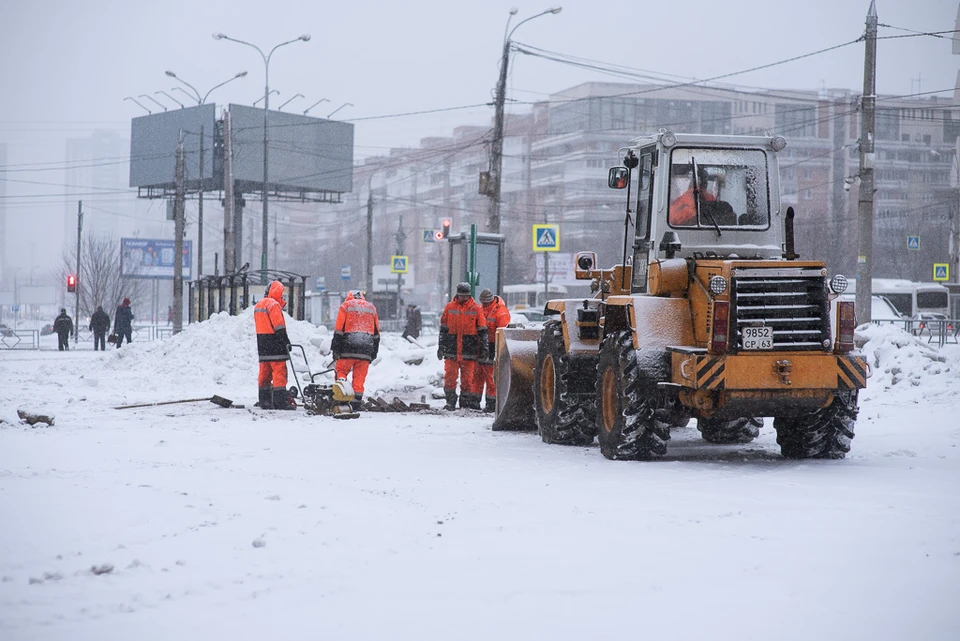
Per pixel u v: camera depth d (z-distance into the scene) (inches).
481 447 728.3
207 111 4084.6
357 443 742.5
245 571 353.7
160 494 496.1
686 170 691.4
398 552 382.6
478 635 283.1
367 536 408.5
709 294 628.7
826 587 329.4
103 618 300.2
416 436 802.2
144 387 1284.4
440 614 303.3
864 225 1823.3
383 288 4869.6
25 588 331.6
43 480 540.4
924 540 396.2
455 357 1049.5
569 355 742.5
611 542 398.9
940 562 361.1
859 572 347.9
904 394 978.1
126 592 327.0
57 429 821.2
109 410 997.2
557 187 6230.3
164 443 721.0
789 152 5979.3
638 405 642.2
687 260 658.8
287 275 2064.5
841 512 460.4
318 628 289.7
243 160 4060.0
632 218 738.8
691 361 609.9
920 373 1012.5
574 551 383.9
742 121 6176.2
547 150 6427.2
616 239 6023.6
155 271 4419.3
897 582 334.6
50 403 1067.9
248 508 462.6
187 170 4143.7
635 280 720.3
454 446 730.8
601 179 6063.0
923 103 5920.3
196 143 4114.2
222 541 396.8
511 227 6648.6
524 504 483.5
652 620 295.7
